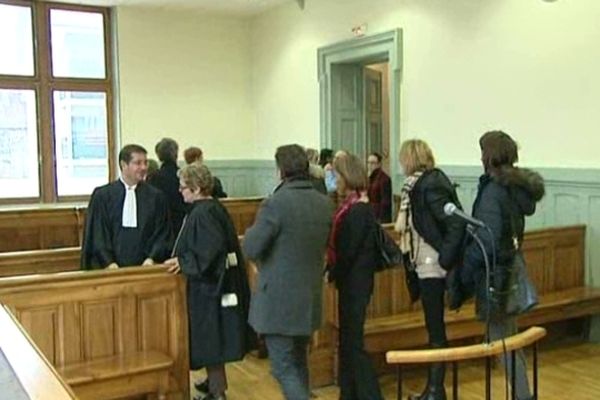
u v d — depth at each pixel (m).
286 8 8.53
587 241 4.84
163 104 8.91
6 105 8.18
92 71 8.66
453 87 5.97
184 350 3.36
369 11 6.98
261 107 9.30
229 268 3.28
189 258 3.19
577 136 4.88
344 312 3.20
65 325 3.07
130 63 8.66
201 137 9.22
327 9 7.68
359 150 7.92
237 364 4.23
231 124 9.43
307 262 2.87
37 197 8.40
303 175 2.92
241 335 3.32
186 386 3.38
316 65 7.93
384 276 4.14
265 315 2.85
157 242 3.55
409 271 3.31
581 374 3.99
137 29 8.69
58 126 8.48
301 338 2.94
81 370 3.00
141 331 3.26
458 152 5.96
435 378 3.30
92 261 3.51
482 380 3.90
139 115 8.76
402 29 6.53
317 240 2.89
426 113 6.29
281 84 8.76
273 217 2.80
